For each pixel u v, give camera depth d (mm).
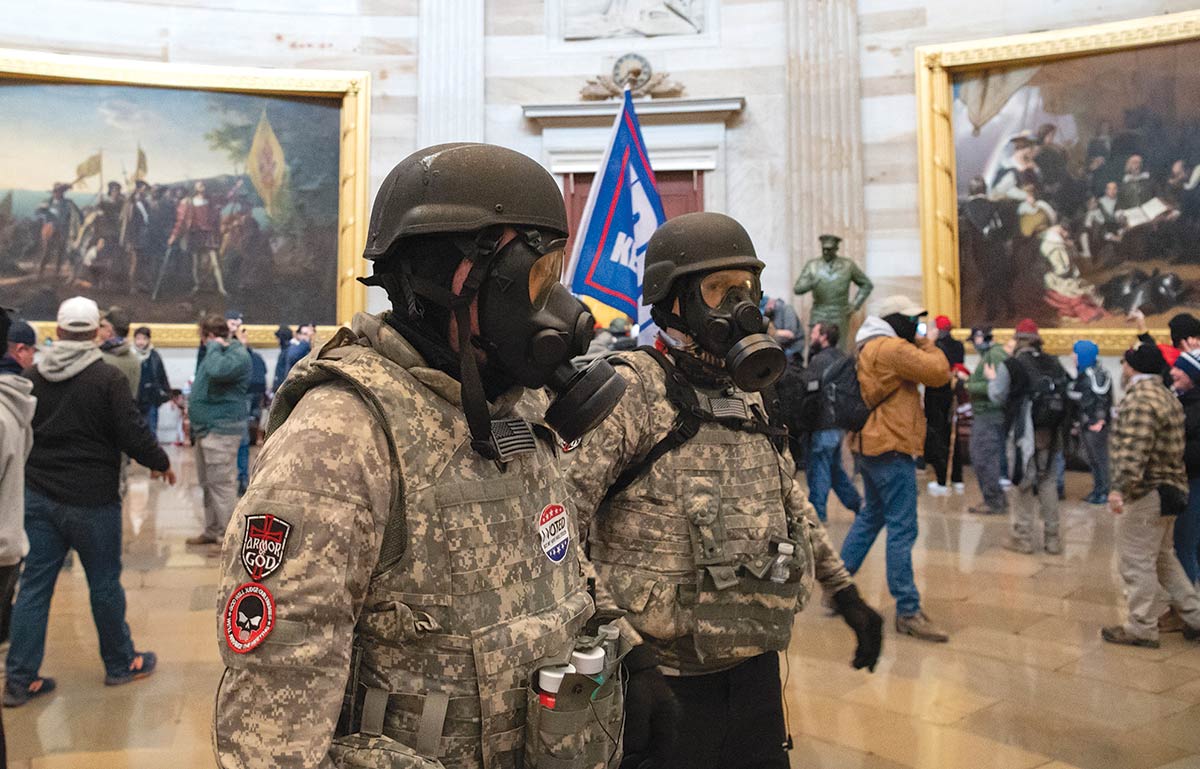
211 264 12664
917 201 11562
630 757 1587
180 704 3914
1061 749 3502
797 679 4266
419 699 1196
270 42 12547
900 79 11633
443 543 1221
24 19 12086
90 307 3965
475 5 12375
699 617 2072
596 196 3986
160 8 12414
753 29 12062
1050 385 6531
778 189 11938
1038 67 11125
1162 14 10578
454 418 1278
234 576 1100
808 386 6676
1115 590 5652
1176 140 10508
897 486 4906
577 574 1447
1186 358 4926
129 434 3939
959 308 11391
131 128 12492
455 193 1267
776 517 2219
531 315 1278
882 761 3404
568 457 2029
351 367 1239
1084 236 10914
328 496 1124
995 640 4793
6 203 12234
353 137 12531
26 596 3908
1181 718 3785
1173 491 4602
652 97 12125
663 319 2250
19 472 3209
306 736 1041
